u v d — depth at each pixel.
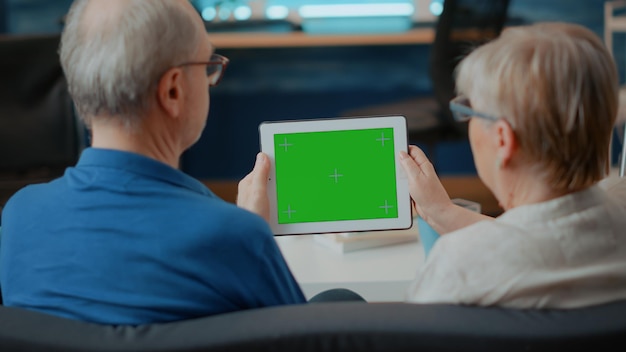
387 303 0.86
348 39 4.48
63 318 0.87
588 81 0.94
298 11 5.00
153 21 1.01
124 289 0.97
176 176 1.03
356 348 0.81
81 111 1.06
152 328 0.84
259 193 1.43
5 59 2.98
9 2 5.00
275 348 0.81
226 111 5.18
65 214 1.01
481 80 0.99
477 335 0.80
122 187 1.00
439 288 0.96
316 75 5.15
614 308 0.85
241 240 0.97
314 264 1.73
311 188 1.46
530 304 0.93
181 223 0.97
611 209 1.00
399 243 1.85
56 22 4.98
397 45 5.10
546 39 0.96
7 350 0.82
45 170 3.01
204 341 0.81
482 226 0.98
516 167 1.00
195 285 0.96
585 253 0.96
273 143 1.46
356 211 1.47
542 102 0.94
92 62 1.01
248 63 5.13
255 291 0.99
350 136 1.46
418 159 1.47
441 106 3.82
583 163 0.97
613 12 4.87
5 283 1.08
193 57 1.07
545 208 0.97
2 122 2.97
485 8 3.73
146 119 1.04
